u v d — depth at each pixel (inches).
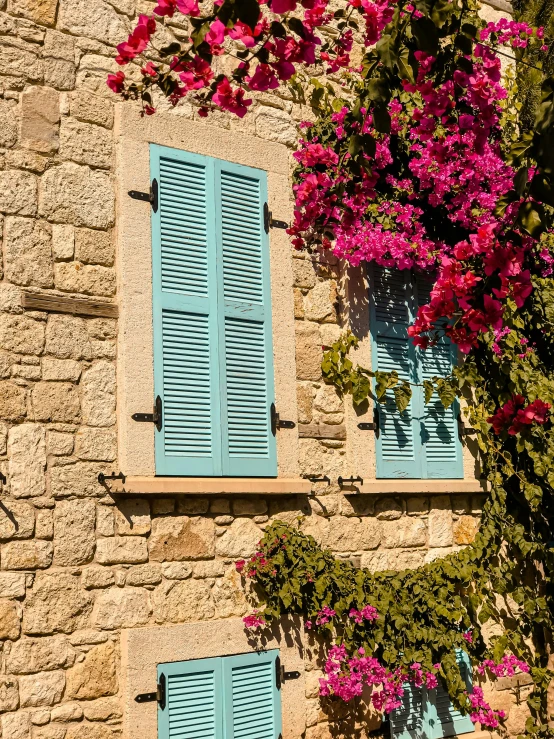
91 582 195.5
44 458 192.7
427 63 149.3
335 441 244.8
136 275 211.0
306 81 253.8
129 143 214.5
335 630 233.0
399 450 257.4
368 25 145.4
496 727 262.5
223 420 220.5
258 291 234.1
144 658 198.8
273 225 239.6
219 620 212.8
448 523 265.7
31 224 198.7
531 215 134.1
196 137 227.1
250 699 215.5
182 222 221.9
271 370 232.4
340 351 247.3
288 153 246.7
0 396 188.9
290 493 230.5
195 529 213.2
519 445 268.8
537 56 286.5
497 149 253.3
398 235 247.9
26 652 184.5
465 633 252.2
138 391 207.0
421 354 268.1
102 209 209.8
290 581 220.5
